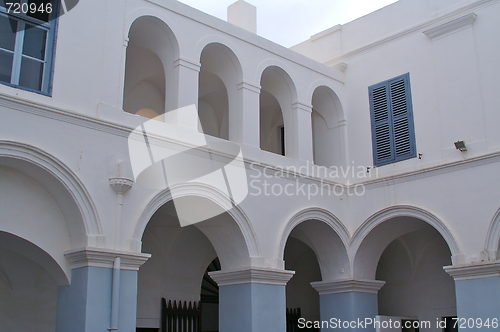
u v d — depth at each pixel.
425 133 12.47
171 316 12.83
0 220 8.49
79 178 8.89
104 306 8.74
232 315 11.16
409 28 13.21
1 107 8.31
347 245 12.94
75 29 9.51
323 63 14.79
